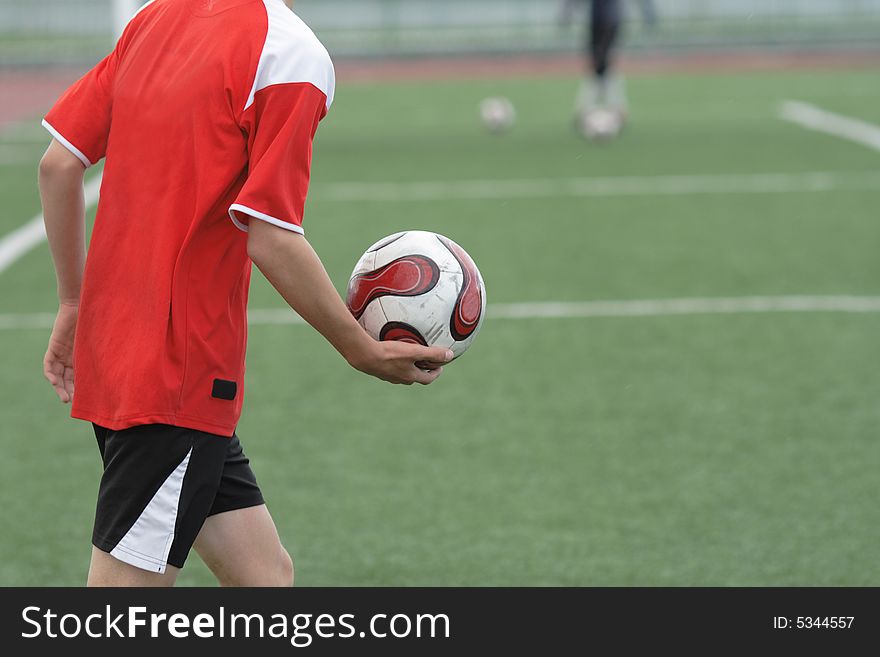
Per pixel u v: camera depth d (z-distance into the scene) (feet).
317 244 106.42
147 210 29.68
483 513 52.70
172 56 29.94
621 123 179.22
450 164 153.28
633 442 61.41
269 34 28.96
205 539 31.96
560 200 128.36
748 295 90.07
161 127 29.55
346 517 52.42
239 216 28.48
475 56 314.35
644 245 107.04
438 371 32.55
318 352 77.87
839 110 202.18
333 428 63.82
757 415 65.10
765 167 147.64
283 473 57.52
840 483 55.62
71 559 48.19
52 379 33.83
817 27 320.70
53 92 248.11
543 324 83.25
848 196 128.26
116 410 29.60
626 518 52.06
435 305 32.17
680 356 75.82
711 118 196.44
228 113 28.99
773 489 55.06
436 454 60.08
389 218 118.62
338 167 151.84
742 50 315.17
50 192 31.48
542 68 292.81
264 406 67.41
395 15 316.40
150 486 29.53
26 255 104.58
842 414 65.05
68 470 58.39
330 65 29.35
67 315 33.04
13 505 53.93
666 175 143.23
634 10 316.19
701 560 47.65
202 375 29.50
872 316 84.02
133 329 29.60
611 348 77.61
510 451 60.34
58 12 282.97
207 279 29.55
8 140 179.52
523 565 47.39
